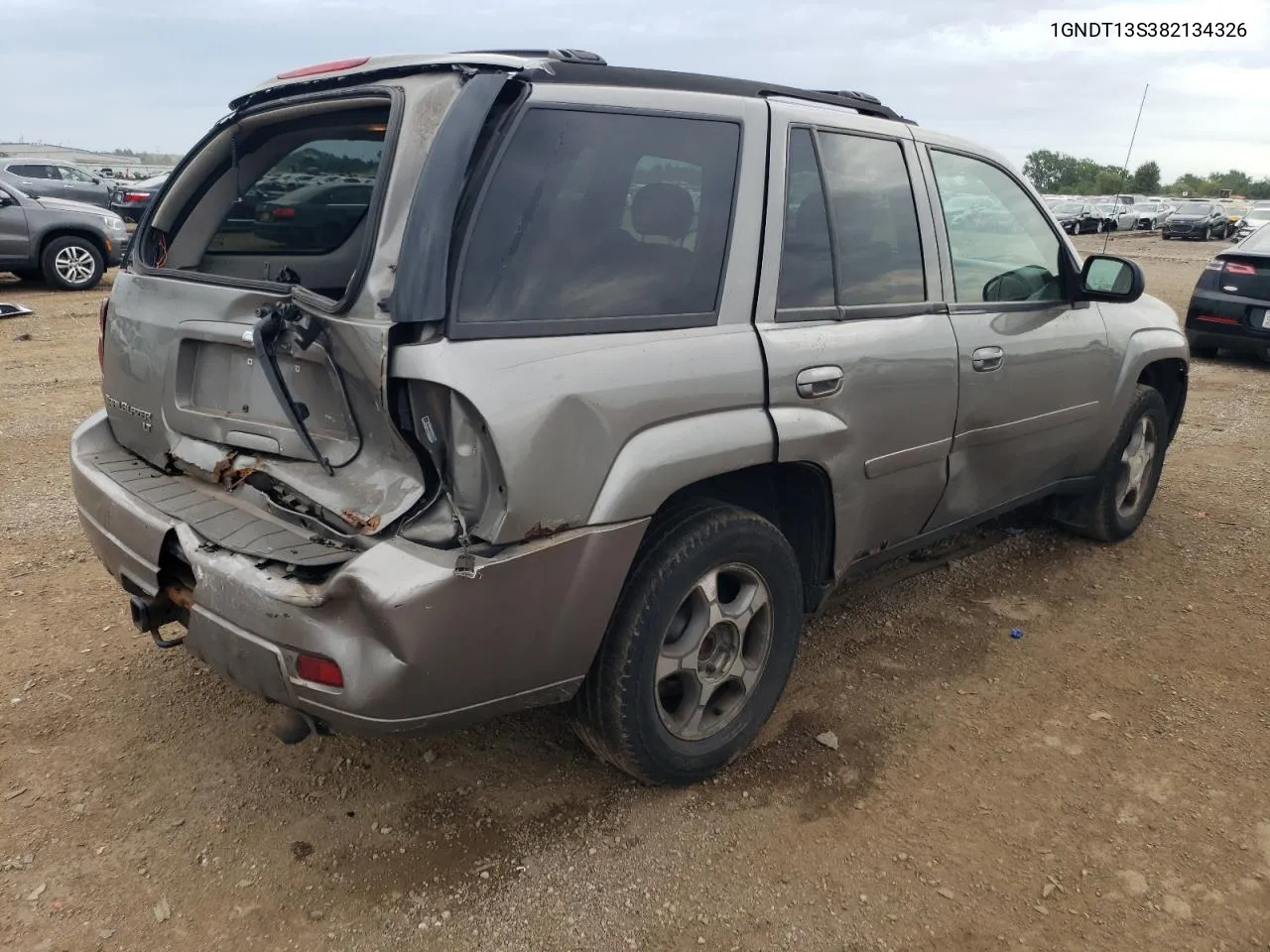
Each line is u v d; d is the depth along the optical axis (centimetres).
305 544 236
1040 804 289
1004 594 430
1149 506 529
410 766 298
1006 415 371
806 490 309
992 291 368
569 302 237
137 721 316
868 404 306
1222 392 862
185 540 246
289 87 278
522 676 237
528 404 220
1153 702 345
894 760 309
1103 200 3394
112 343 306
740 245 272
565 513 229
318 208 297
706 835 272
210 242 325
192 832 268
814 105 306
